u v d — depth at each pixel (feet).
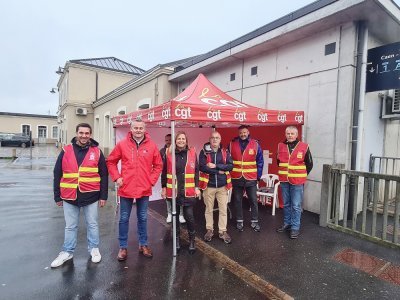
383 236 13.51
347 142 17.49
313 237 14.55
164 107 12.91
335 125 17.94
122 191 11.53
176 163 12.41
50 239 14.05
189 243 13.43
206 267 11.27
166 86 33.78
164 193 12.99
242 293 9.52
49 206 20.56
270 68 22.36
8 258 11.84
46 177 35.14
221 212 13.98
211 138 13.57
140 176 11.58
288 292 9.53
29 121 125.59
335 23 17.48
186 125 22.38
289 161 14.62
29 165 48.55
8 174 37.50
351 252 12.76
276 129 20.65
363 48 17.16
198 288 9.77
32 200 22.41
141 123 11.54
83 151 11.06
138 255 12.26
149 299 9.08
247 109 15.06
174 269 11.05
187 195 12.30
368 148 19.79
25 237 14.28
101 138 61.98
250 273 10.75
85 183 11.04
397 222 13.05
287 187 15.05
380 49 17.08
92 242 11.56
